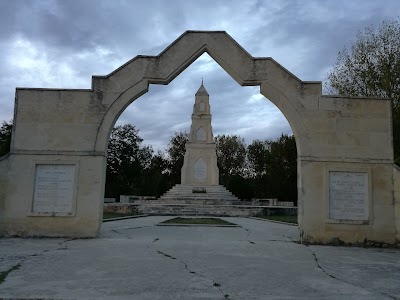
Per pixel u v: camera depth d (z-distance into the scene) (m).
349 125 12.91
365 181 12.56
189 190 39.62
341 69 27.36
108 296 5.80
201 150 41.59
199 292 6.13
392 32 25.70
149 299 5.70
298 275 7.54
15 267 7.72
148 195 55.28
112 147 58.16
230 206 32.09
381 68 25.22
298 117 12.98
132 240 12.07
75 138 12.91
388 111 13.02
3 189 12.55
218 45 13.60
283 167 51.19
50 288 6.20
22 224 12.43
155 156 71.38
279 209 31.84
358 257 9.95
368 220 12.33
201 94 43.03
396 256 10.35
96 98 13.15
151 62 13.45
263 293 6.16
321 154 12.74
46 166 12.74
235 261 8.81
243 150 73.56
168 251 10.00
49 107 13.04
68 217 12.49
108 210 32.00
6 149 37.41
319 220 12.39
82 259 8.70
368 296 6.11
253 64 13.45
